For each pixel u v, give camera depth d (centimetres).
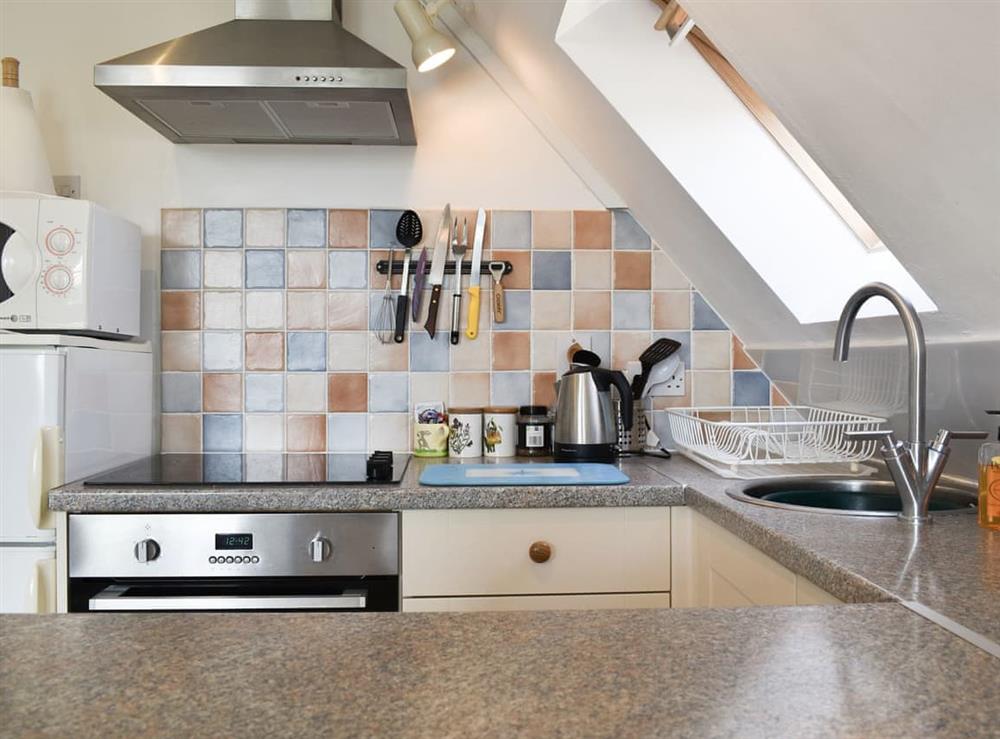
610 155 213
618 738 49
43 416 168
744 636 69
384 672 60
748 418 234
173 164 229
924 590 88
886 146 118
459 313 233
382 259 231
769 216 190
